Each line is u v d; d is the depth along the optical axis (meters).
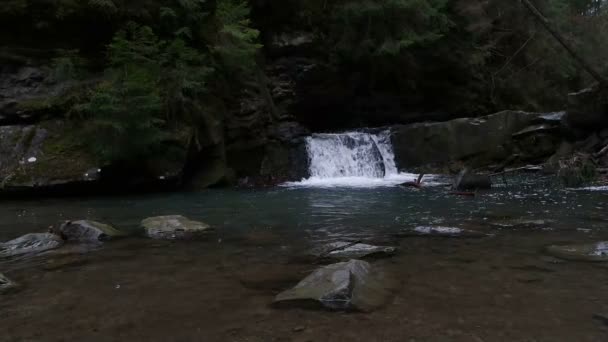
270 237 6.52
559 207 8.66
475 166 16.27
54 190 11.13
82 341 3.16
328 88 19.86
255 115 15.65
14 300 3.99
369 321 3.35
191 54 13.15
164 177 12.27
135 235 6.73
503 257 5.09
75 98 12.02
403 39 19.28
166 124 12.57
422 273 4.53
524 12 24.98
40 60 12.49
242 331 3.25
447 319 3.37
